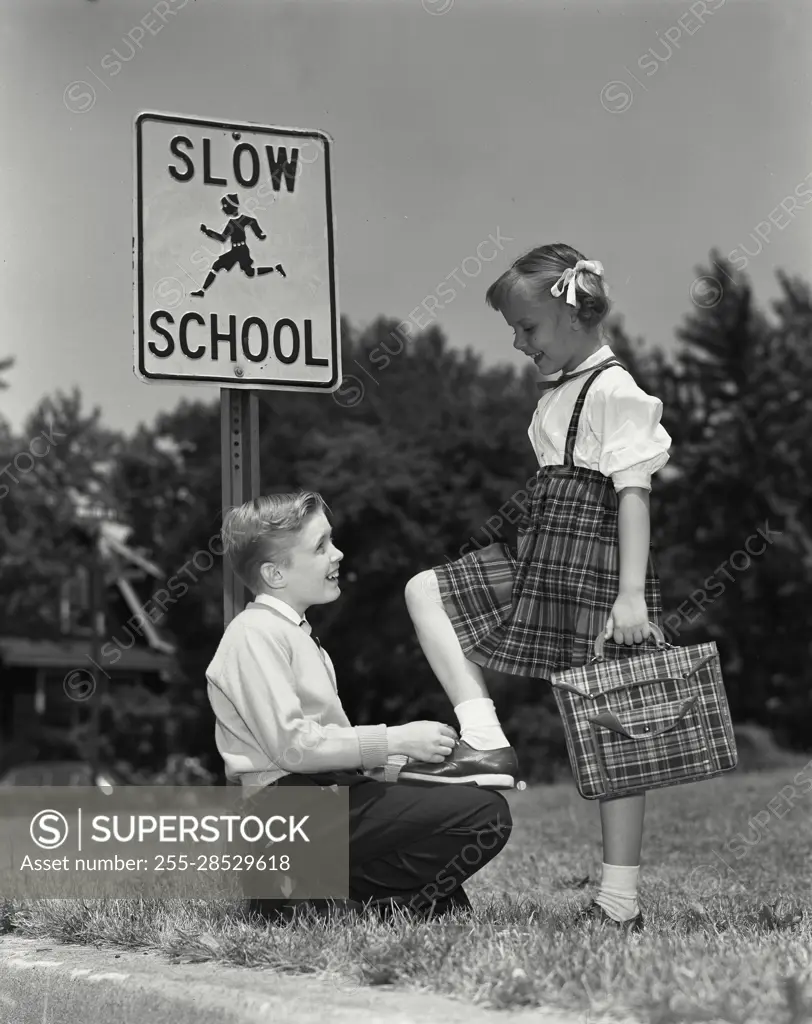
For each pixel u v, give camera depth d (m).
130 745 54.19
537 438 4.22
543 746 38.69
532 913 4.19
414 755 3.89
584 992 2.91
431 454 39.50
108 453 48.97
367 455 37.94
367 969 3.20
